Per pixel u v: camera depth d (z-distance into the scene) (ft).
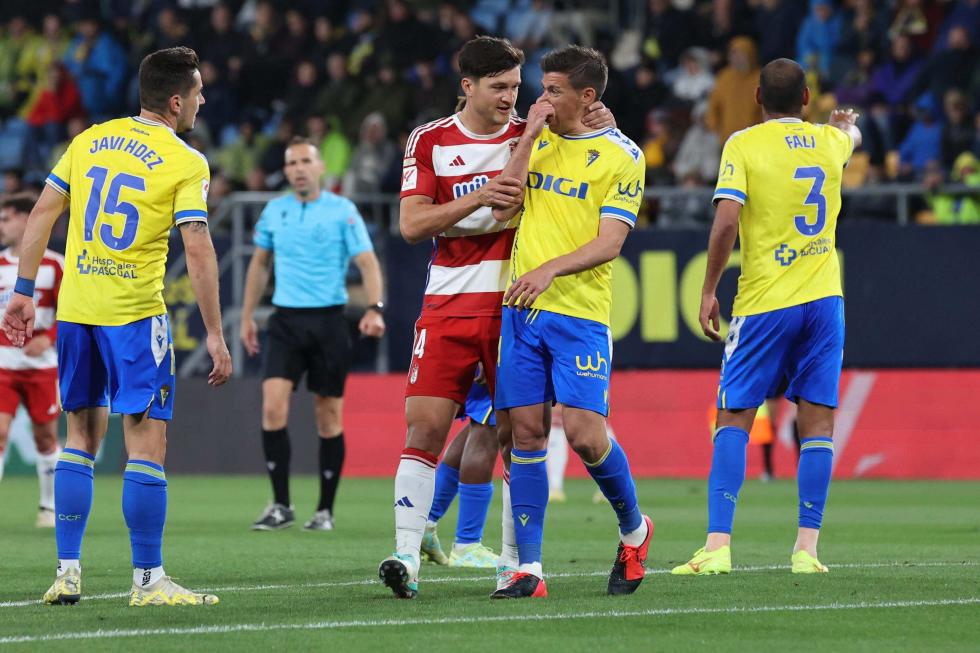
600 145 65.98
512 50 66.85
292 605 63.98
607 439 65.67
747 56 203.10
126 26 258.98
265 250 117.80
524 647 51.72
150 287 64.90
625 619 58.54
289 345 113.91
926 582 71.56
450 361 66.74
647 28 238.48
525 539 66.44
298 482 173.17
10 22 266.36
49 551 94.02
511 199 63.72
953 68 203.72
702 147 202.08
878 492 153.48
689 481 172.76
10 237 113.19
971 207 184.24
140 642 53.06
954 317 173.78
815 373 76.95
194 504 139.13
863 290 174.50
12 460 189.78
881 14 219.20
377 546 97.19
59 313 65.98
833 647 51.90
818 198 76.23
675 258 176.96
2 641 53.21
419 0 249.96
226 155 227.61
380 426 184.14
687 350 177.27
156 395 64.69
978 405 174.91
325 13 247.70
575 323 64.95
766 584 70.74
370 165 205.46
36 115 248.73
